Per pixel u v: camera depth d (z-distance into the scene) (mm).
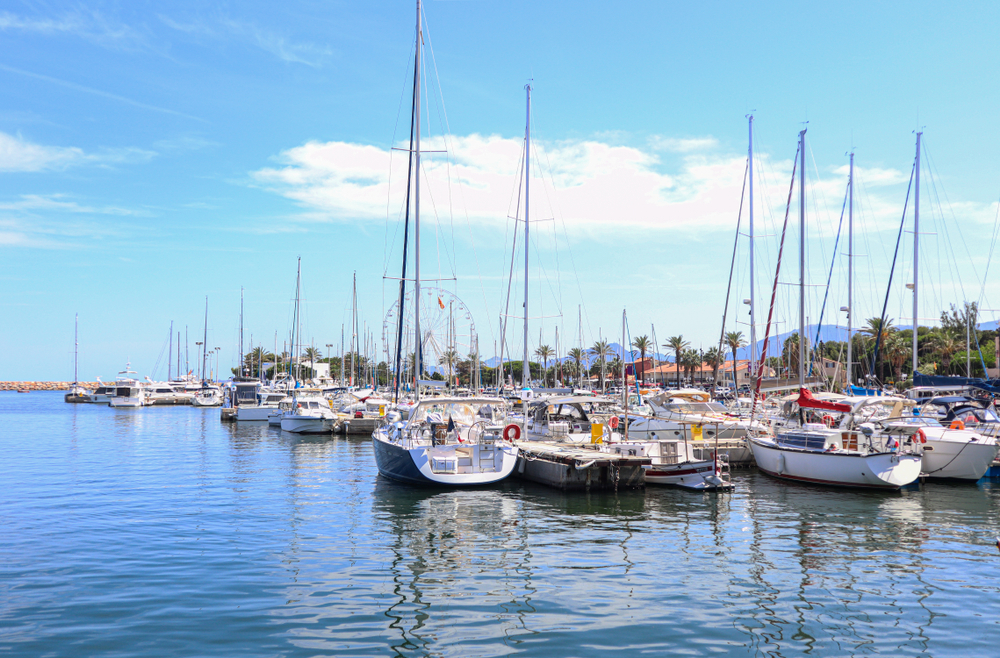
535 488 22984
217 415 71000
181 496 21656
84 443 40156
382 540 15812
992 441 23359
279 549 14961
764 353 29844
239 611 11031
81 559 14039
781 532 16547
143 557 14227
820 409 26188
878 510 19219
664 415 29938
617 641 9852
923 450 23859
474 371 58250
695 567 13555
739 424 28672
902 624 10523
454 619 10703
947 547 15117
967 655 9422
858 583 12516
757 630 10273
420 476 22312
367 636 10023
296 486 23641
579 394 37406
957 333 66312
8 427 53875
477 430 25031
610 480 22344
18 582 12469
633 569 13398
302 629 10273
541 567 13570
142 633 10086
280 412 53094
